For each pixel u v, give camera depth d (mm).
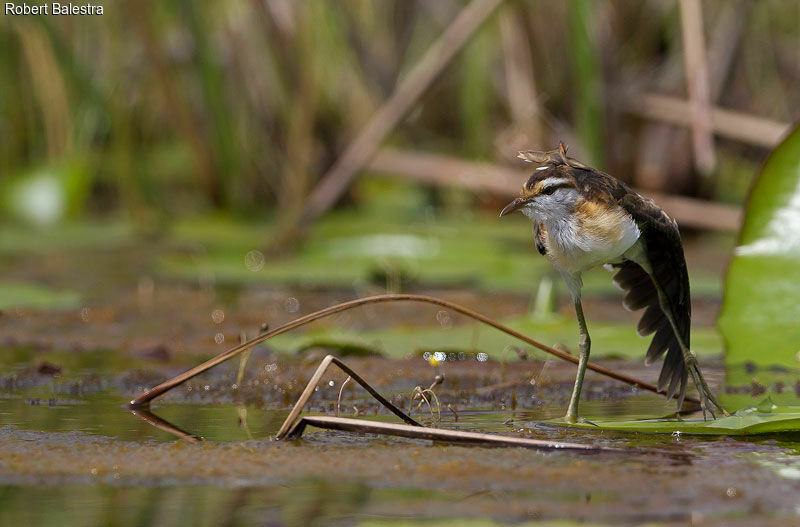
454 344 9523
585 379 8523
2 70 18328
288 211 16875
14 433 6594
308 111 16766
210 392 8086
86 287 13406
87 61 17953
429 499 5133
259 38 17688
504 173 16828
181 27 17266
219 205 17844
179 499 5203
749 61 18234
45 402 7688
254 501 5156
